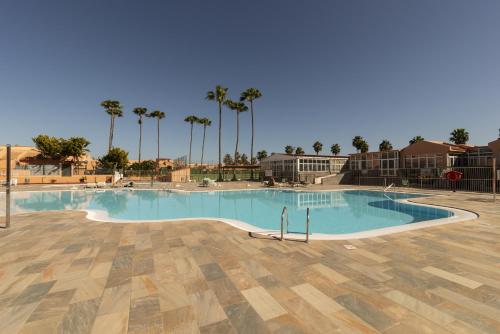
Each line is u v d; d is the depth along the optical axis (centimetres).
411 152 2861
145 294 333
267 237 617
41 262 447
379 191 2127
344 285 358
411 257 472
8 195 710
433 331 256
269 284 362
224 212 1380
